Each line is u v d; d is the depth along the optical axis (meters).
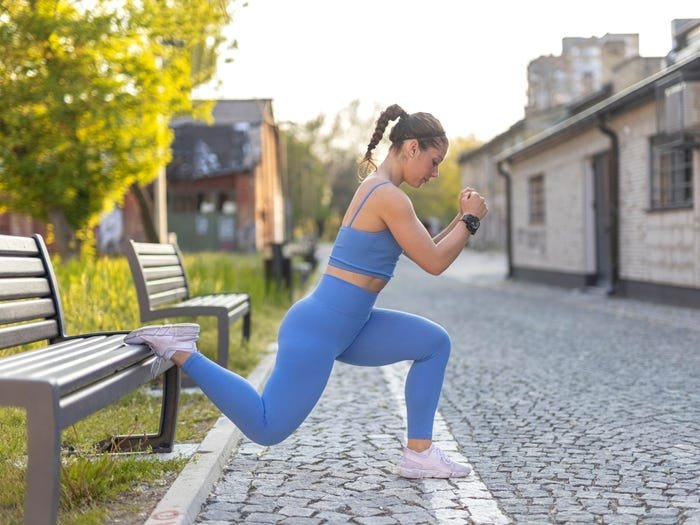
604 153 17.70
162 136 13.67
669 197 14.31
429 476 4.04
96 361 3.17
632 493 3.79
